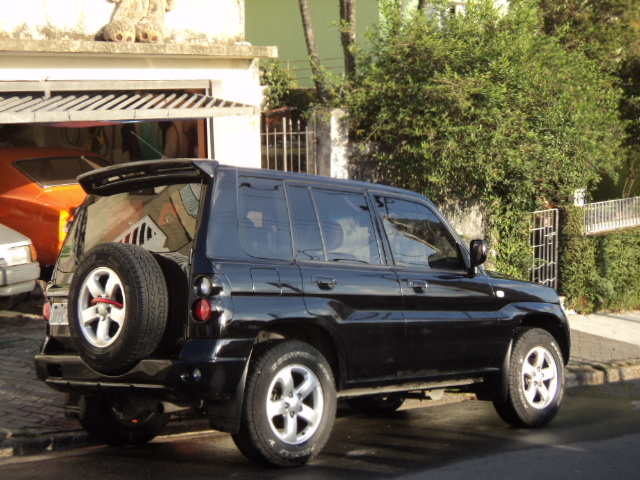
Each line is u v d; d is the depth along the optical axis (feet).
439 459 23.02
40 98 38.06
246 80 45.96
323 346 22.31
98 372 19.86
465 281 25.44
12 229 36.96
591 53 59.21
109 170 21.53
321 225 22.34
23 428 23.71
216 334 19.45
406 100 45.68
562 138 46.44
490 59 45.03
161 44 41.14
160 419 24.02
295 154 47.70
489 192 47.21
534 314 27.32
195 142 45.75
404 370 23.66
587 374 37.99
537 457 23.52
